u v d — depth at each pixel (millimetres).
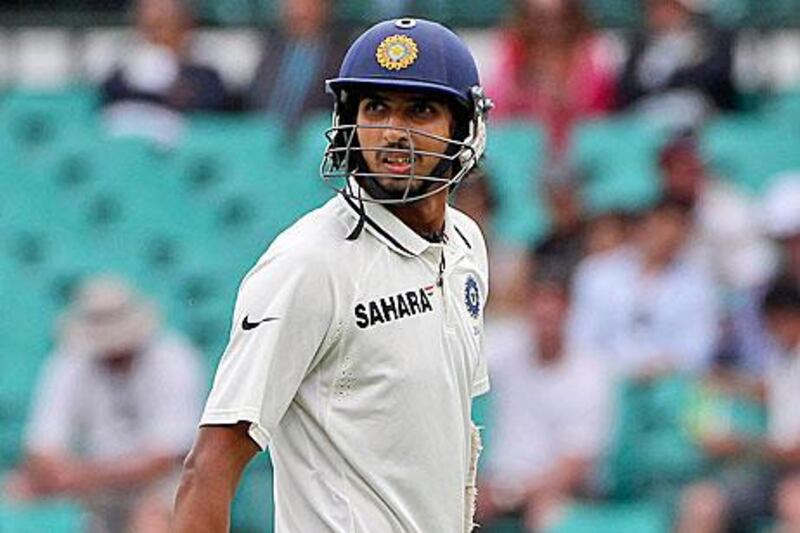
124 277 47531
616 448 39406
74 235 48500
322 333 19781
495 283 40906
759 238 43031
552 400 39156
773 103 49750
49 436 38969
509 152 47219
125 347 38938
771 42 50875
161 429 38969
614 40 51094
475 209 41906
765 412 39406
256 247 47531
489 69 51156
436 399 20203
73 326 39406
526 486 38906
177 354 39469
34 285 47562
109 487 38719
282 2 52188
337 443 19938
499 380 39500
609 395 39469
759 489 38125
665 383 40094
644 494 39156
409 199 19969
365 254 19984
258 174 48281
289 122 48375
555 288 39344
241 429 19578
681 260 41031
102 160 49125
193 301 46688
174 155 48781
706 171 45000
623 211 42375
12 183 49219
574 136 47469
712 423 39250
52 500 38875
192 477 19594
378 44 20016
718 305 40625
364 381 19938
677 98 48031
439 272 20438
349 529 19891
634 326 40688
